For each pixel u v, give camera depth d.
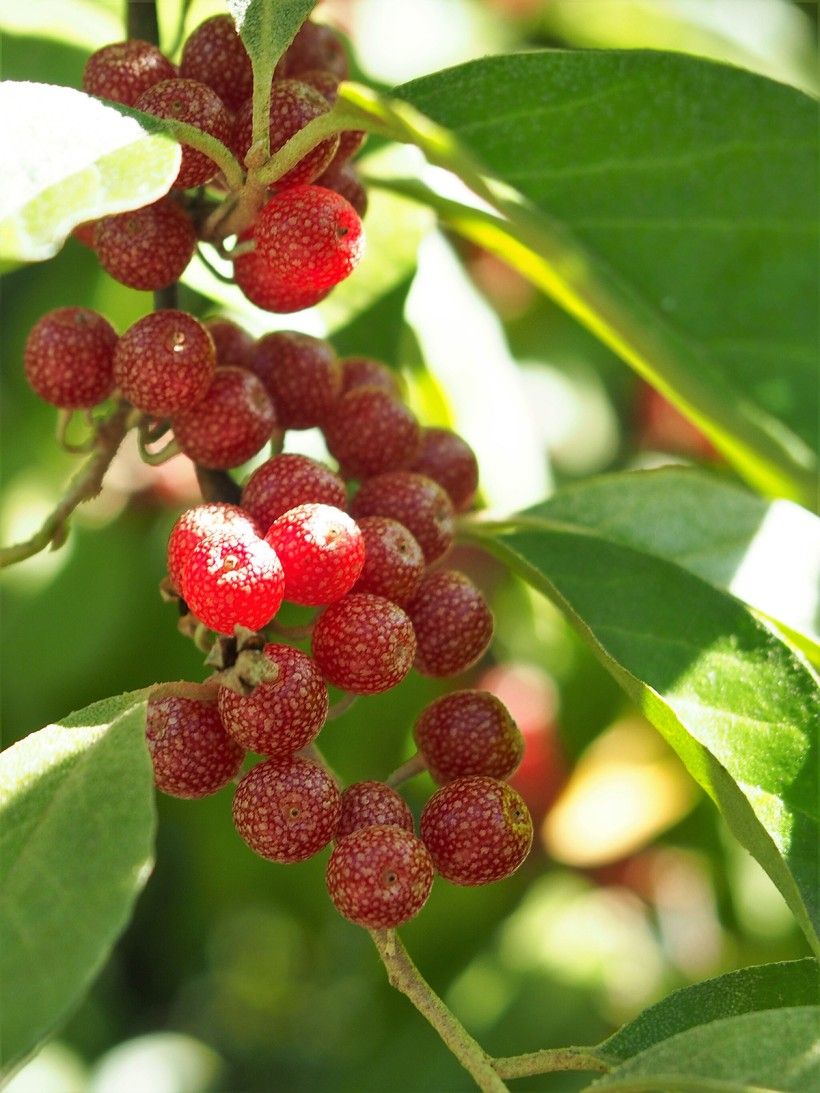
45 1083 0.37
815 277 0.20
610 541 0.19
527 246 0.21
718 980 0.17
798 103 0.19
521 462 0.26
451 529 0.19
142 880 0.15
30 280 0.31
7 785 0.16
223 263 0.21
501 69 0.18
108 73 0.18
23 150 0.16
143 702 0.16
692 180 0.19
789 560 0.21
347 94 0.18
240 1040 0.45
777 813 0.18
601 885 0.36
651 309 0.20
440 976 0.35
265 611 0.16
